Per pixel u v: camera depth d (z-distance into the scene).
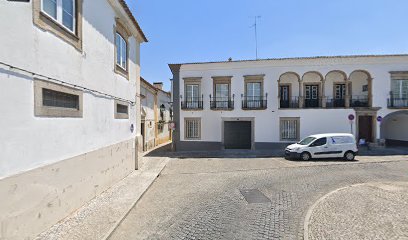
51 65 4.53
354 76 18.27
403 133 18.27
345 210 5.25
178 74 18.67
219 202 6.21
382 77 16.91
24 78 3.86
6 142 3.49
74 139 5.34
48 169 4.41
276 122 17.67
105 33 7.18
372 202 5.69
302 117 17.45
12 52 3.62
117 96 8.14
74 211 5.30
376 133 16.89
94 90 6.39
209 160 13.85
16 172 3.66
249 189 7.41
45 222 4.32
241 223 4.87
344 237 4.06
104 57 7.10
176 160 13.95
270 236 4.29
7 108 3.52
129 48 9.58
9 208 3.52
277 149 17.61
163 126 24.95
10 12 3.61
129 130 9.46
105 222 4.80
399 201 5.72
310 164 11.80
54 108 4.63
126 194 6.69
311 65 17.39
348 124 17.11
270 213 5.39
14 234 3.60
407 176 8.88
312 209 5.40
